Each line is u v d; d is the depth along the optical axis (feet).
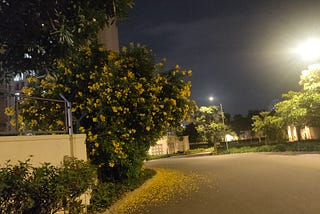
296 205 28.22
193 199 35.40
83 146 35.01
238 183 43.16
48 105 37.83
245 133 261.03
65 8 17.60
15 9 16.52
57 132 33.99
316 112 80.74
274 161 65.72
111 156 41.27
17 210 19.88
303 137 131.44
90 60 44.19
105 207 33.88
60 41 17.30
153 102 46.62
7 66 17.60
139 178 52.65
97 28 18.99
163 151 166.40
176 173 63.77
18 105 32.89
